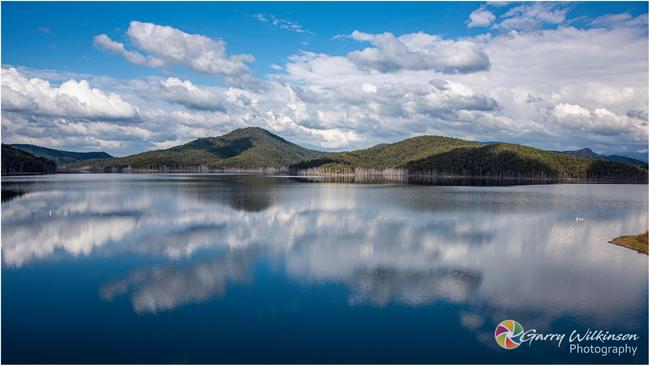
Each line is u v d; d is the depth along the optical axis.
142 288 31.33
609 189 146.25
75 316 26.42
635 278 34.31
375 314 26.88
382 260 39.25
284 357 21.73
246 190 124.50
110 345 22.83
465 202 89.50
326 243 46.38
